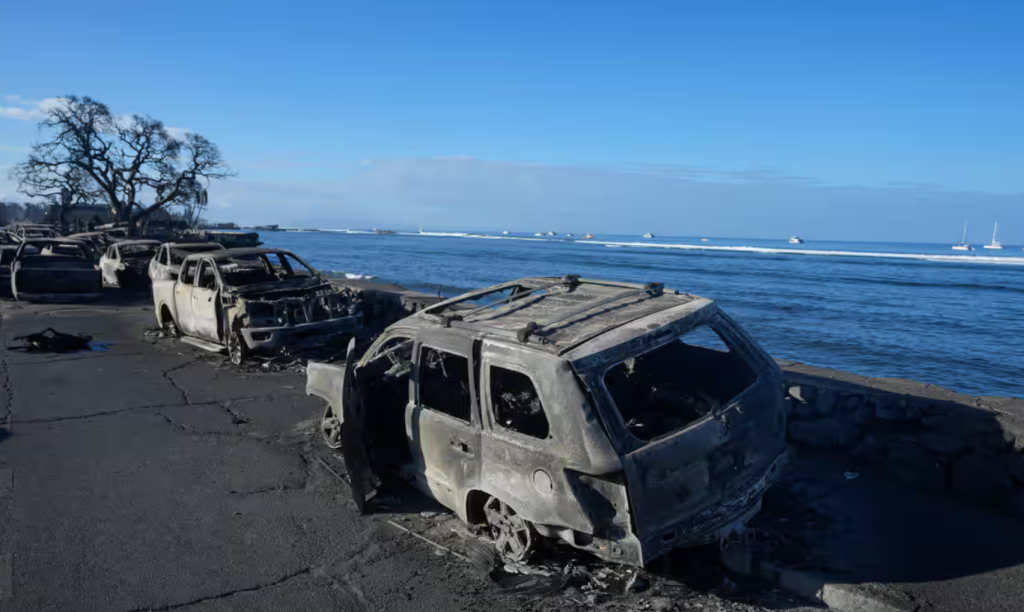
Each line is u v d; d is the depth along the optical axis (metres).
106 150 60.28
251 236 40.72
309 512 5.02
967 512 4.31
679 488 3.55
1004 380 14.69
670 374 5.22
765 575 3.78
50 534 4.61
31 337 11.27
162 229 60.84
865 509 4.39
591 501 3.54
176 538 4.58
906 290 39.75
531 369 3.74
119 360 10.59
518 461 3.85
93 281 18.27
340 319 10.66
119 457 6.19
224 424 7.25
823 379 5.82
